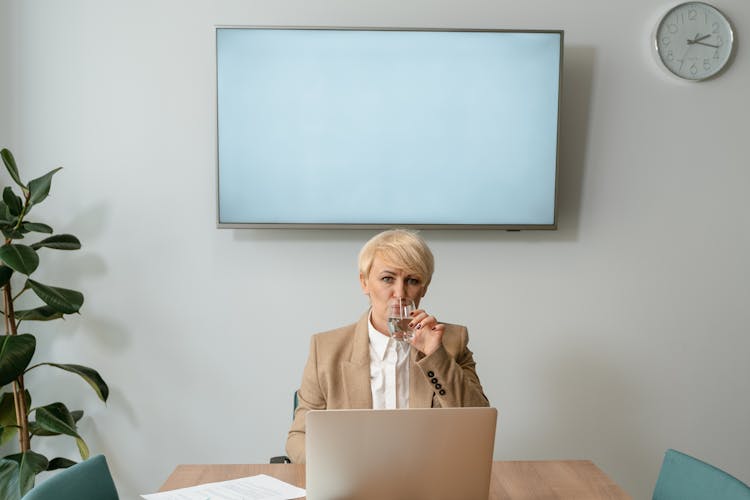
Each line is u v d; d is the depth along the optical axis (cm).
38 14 341
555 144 341
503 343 354
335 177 340
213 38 346
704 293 358
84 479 192
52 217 343
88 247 345
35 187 305
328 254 350
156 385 349
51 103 342
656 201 355
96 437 348
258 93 337
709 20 352
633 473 359
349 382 249
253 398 351
